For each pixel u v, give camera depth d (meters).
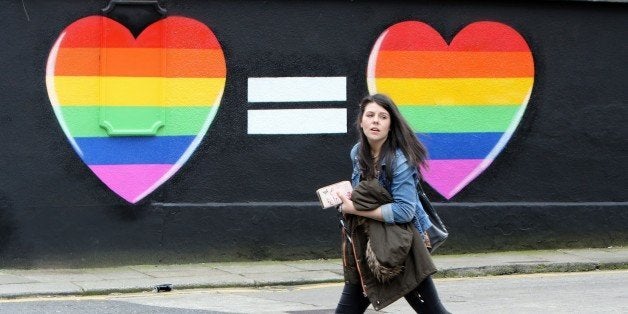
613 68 22.14
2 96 19.53
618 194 22.28
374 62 20.97
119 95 19.97
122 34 19.92
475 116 21.48
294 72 20.69
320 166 20.89
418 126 21.22
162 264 20.25
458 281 19.17
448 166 21.41
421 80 21.19
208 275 19.14
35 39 19.61
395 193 9.82
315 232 20.88
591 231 22.14
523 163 21.78
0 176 19.56
